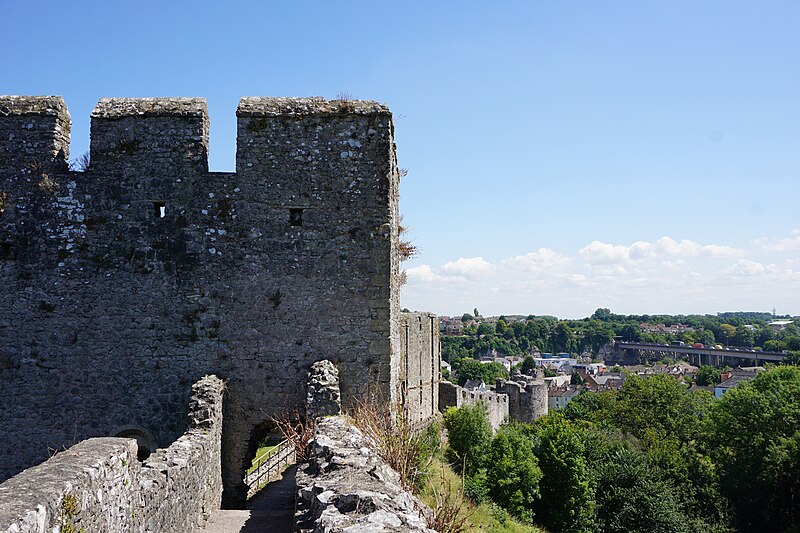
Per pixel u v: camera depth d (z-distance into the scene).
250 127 13.63
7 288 13.37
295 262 13.50
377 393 13.27
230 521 11.04
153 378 13.27
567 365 158.50
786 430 33.50
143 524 7.31
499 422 47.22
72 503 5.29
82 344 13.30
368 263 13.52
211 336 13.35
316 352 13.34
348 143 13.66
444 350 174.75
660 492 31.22
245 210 13.55
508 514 21.56
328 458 7.39
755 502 32.66
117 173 13.55
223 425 13.09
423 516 7.30
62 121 13.85
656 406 46.88
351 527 4.48
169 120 13.66
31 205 13.48
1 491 4.95
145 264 13.45
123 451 6.84
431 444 20.88
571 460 28.06
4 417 13.15
